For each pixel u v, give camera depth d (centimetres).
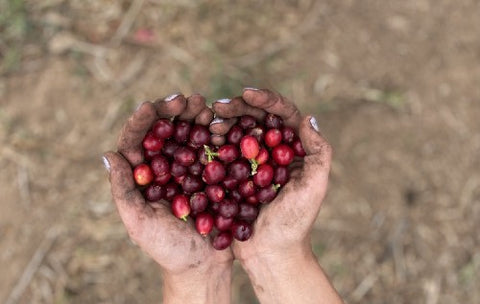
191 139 63
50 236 86
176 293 64
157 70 89
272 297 64
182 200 62
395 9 92
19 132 87
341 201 88
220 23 90
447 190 88
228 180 64
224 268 64
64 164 87
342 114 89
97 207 86
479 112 90
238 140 63
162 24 90
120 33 90
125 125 60
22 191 86
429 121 90
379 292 86
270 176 62
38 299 84
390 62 91
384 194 88
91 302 84
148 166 62
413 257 87
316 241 87
